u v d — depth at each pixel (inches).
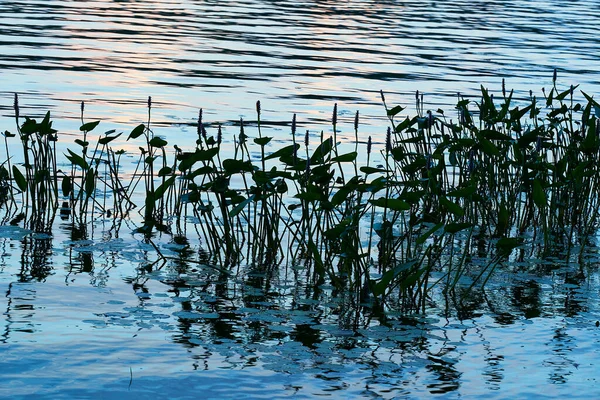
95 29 1347.2
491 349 315.6
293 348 307.3
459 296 375.6
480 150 483.8
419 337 324.8
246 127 716.7
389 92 931.3
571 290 388.5
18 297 341.4
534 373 295.6
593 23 1863.9
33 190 463.2
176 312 336.2
